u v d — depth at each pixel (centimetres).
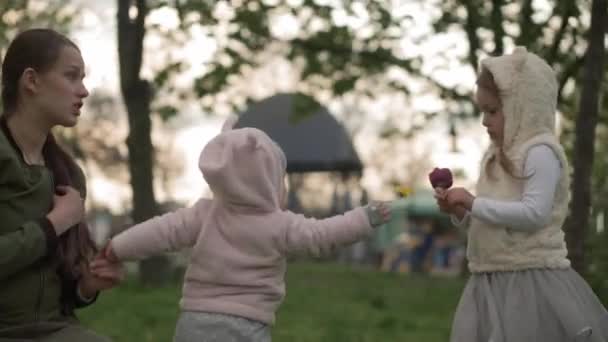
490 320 446
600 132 1500
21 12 1428
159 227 408
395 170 4844
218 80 1159
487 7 1098
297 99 1312
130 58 1322
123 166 3994
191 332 396
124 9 1327
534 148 447
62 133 1909
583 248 770
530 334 440
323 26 1275
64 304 421
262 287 397
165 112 1215
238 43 1185
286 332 934
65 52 410
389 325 1038
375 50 1280
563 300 441
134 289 1279
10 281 395
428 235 2888
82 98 416
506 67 457
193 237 408
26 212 398
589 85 772
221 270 396
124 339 874
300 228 397
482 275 459
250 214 400
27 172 401
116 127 3925
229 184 395
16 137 410
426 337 956
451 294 1524
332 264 2802
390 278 1978
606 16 768
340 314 1118
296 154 2556
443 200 451
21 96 409
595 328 448
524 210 436
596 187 1092
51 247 394
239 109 1212
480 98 467
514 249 446
